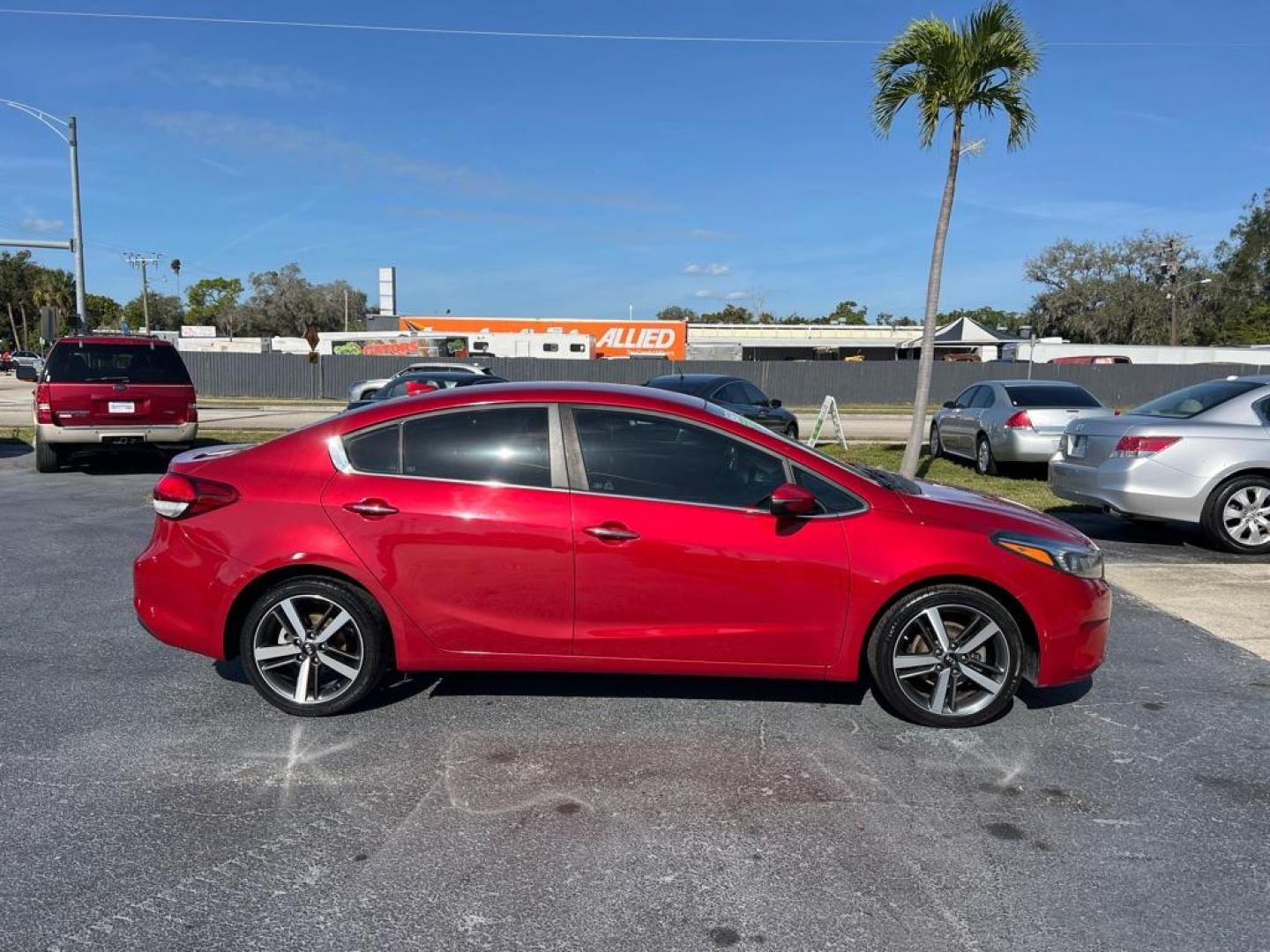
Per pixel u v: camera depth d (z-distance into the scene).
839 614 4.02
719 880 2.97
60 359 11.77
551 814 3.39
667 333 48.91
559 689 4.62
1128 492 7.83
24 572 6.94
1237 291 58.16
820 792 3.57
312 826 3.29
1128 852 3.16
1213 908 2.84
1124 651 5.34
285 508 4.09
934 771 3.76
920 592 4.04
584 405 4.14
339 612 4.15
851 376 36.06
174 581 4.17
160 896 2.86
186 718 4.24
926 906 2.84
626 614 4.04
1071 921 2.76
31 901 2.82
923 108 11.03
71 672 4.83
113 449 12.23
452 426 4.16
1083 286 58.75
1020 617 4.15
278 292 82.19
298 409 27.66
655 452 4.09
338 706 4.20
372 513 4.04
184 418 12.21
